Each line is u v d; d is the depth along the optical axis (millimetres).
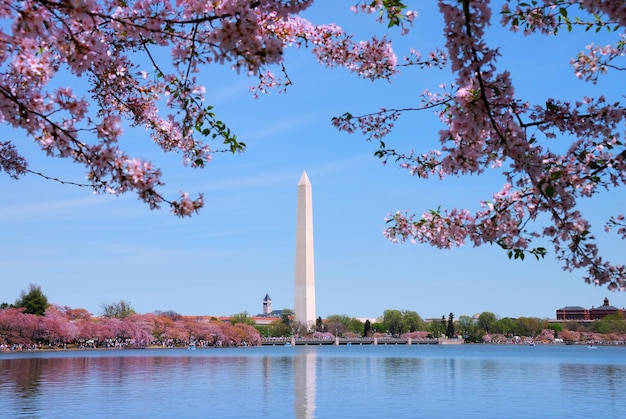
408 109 13008
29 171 12656
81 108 9086
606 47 12531
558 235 11141
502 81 8844
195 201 9648
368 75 14094
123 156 9344
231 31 8320
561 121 10578
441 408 40625
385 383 59656
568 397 46906
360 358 121250
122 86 13180
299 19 13641
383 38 13914
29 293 159000
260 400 44594
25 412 37406
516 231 12398
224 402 43250
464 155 11023
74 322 173375
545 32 11219
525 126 10320
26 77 8469
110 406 40438
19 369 76562
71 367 81625
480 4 8164
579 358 124688
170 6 9828
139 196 9469
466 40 8219
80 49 9078
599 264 11125
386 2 9758
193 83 10703
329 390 52094
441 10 8258
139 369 78625
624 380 63312
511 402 43844
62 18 8828
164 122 13250
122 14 9859
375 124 14219
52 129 8953
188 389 52062
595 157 11547
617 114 10500
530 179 10312
